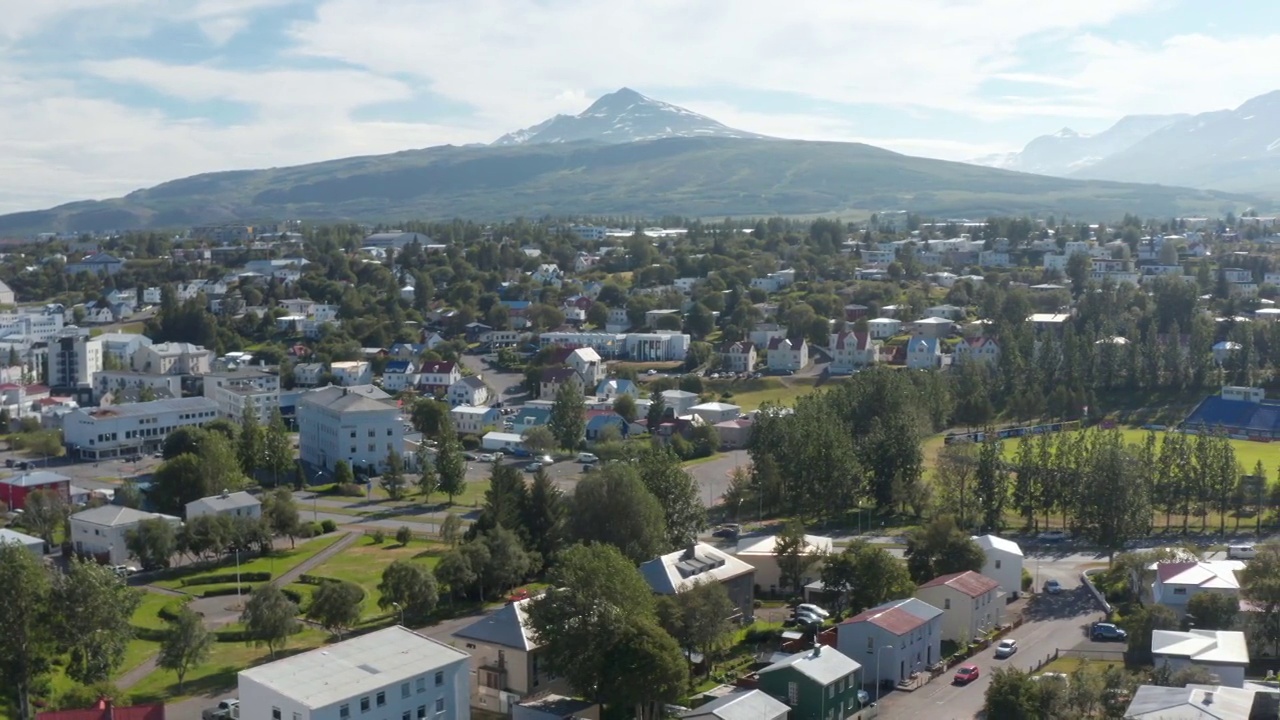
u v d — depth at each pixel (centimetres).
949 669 15475
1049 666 15325
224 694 15000
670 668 13300
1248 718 11488
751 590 17775
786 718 13200
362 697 12500
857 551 17662
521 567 19150
